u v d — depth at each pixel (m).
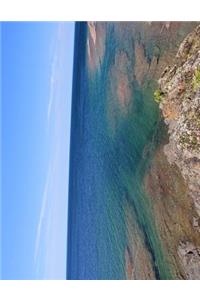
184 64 20.66
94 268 45.00
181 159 22.28
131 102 36.56
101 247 42.62
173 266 23.33
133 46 37.84
